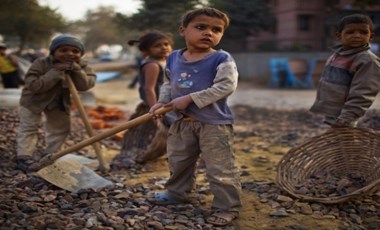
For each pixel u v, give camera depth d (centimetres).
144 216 313
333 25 2289
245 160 511
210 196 368
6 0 1428
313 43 2467
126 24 1773
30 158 450
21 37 2630
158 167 469
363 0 1270
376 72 356
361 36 362
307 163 396
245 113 979
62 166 384
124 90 1569
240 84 1950
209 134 307
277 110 1036
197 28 305
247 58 2180
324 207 332
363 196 343
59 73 427
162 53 468
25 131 454
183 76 311
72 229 281
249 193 373
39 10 2344
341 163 391
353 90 361
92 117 793
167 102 329
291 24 2467
